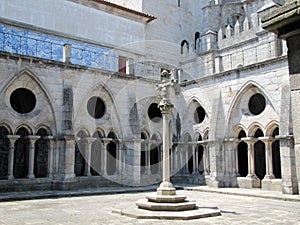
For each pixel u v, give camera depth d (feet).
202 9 104.22
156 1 95.91
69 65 63.46
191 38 102.58
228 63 84.58
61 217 33.60
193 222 30.25
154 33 93.45
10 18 67.21
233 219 32.30
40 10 71.61
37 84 60.13
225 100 66.95
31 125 58.95
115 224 29.55
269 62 59.11
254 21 83.71
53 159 60.75
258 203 44.83
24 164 68.69
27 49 68.95
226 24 101.04
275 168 72.43
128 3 96.78
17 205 42.70
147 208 34.58
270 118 59.06
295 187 51.93
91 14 80.07
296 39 13.61
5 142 67.72
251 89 63.21
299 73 13.42
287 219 32.73
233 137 65.87
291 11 12.82
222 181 64.95
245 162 75.10
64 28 74.90
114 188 62.85
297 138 13.37
